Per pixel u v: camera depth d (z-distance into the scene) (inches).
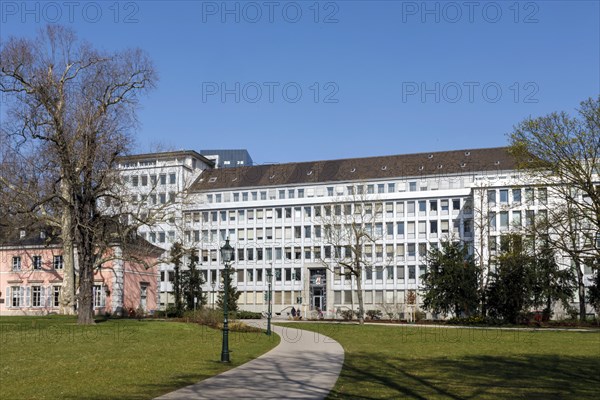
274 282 3676.2
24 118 1439.5
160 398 527.5
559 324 1888.5
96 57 1540.4
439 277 2078.0
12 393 548.7
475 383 647.1
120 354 892.6
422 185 3538.4
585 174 1510.8
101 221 1551.4
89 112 1464.1
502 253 1980.8
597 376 716.7
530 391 591.5
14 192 1502.2
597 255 1505.9
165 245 3479.3
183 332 1305.4
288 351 997.2
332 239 3120.1
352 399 532.7
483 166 3467.0
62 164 1437.0
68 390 567.2
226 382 629.9
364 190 3051.2
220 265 3791.8
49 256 2380.7
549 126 1533.0
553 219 1537.9
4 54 1419.8
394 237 3454.7
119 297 2265.0
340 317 3061.0
